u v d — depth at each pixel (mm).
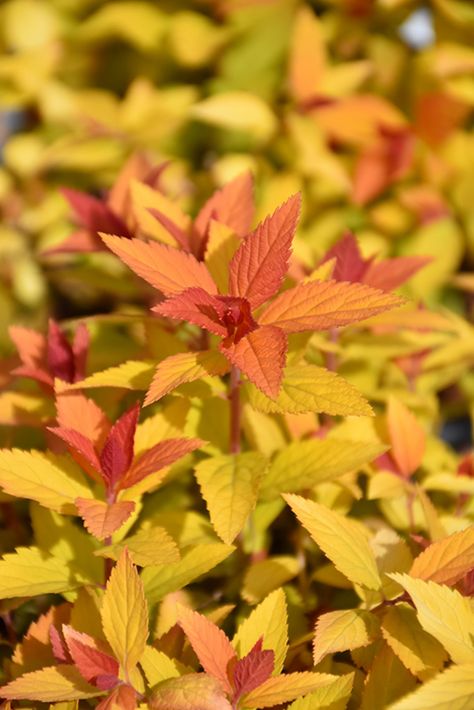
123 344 582
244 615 512
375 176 778
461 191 806
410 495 527
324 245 793
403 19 875
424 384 614
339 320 468
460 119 803
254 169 842
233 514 483
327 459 504
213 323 474
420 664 460
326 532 475
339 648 461
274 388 452
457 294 830
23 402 529
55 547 497
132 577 458
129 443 481
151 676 461
